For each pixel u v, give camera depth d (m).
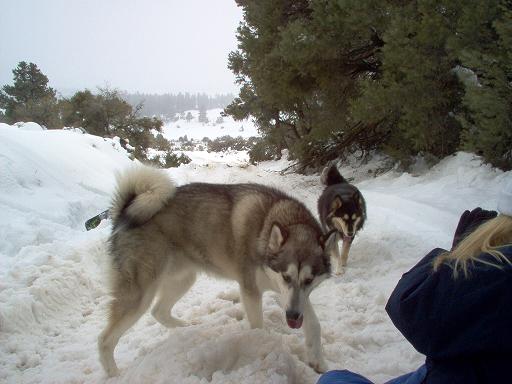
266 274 1.47
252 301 1.49
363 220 2.46
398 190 4.07
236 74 7.86
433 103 4.17
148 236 1.46
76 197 3.24
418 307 0.67
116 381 1.30
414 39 4.12
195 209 1.51
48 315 1.74
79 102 9.25
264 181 5.18
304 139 6.18
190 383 1.16
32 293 1.75
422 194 3.68
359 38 4.91
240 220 1.50
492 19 3.71
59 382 1.33
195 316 1.76
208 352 1.28
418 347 0.69
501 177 3.42
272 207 1.52
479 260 0.63
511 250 0.62
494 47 3.65
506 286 0.59
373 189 4.39
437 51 4.17
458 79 4.15
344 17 4.70
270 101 6.04
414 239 2.54
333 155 6.30
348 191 2.52
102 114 9.16
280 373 1.21
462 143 3.91
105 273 1.49
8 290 1.73
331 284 2.04
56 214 2.80
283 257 1.37
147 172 1.51
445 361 0.68
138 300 1.44
